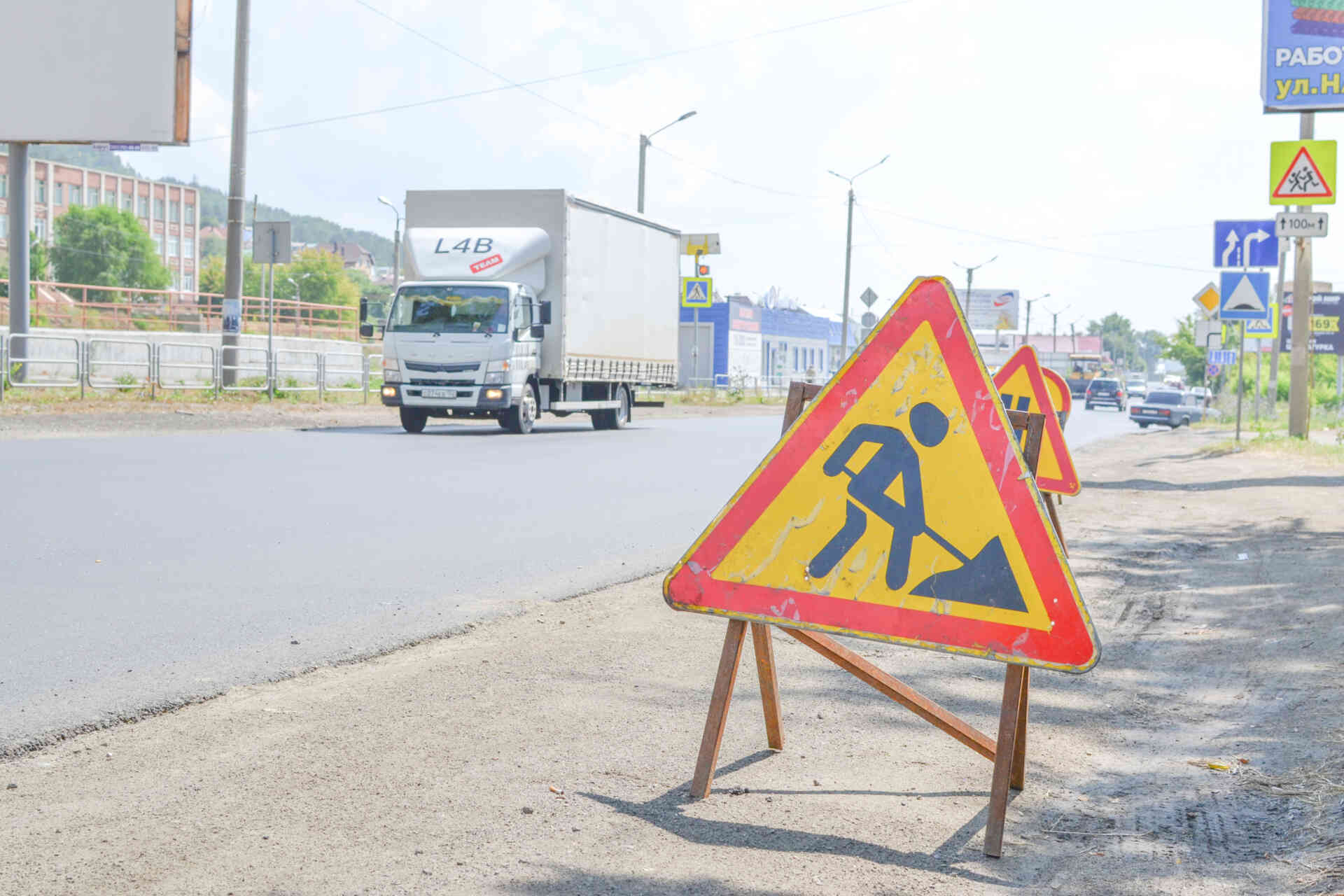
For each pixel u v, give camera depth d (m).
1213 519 12.89
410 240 24.44
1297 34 22.55
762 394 63.19
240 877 3.47
